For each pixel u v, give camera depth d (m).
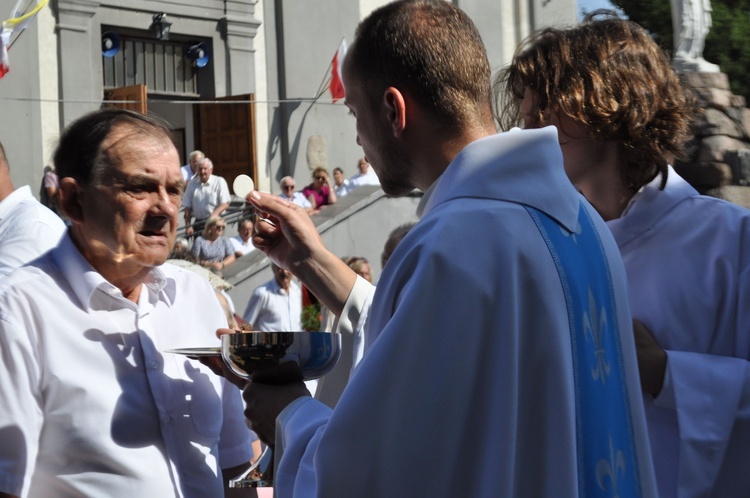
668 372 2.28
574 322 1.72
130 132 2.30
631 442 1.84
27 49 14.62
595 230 1.91
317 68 17.23
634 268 2.42
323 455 1.63
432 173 1.88
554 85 2.33
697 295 2.35
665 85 2.35
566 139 2.38
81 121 2.34
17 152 14.51
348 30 17.50
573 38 2.38
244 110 16.67
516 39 18.66
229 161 16.81
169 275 2.52
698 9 11.70
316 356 2.01
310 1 17.22
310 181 17.12
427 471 1.61
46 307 2.24
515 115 2.49
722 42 25.39
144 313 2.36
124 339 2.31
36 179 14.66
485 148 1.79
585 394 1.72
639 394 1.88
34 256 3.45
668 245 2.40
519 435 1.66
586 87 2.30
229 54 16.67
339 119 17.38
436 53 1.84
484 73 1.89
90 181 2.28
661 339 2.36
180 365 2.40
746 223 2.38
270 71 17.03
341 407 1.64
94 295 2.29
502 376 1.63
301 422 1.85
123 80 16.14
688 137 2.48
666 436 2.34
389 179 1.94
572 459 1.65
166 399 2.32
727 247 2.36
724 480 2.29
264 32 17.02
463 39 1.87
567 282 1.73
